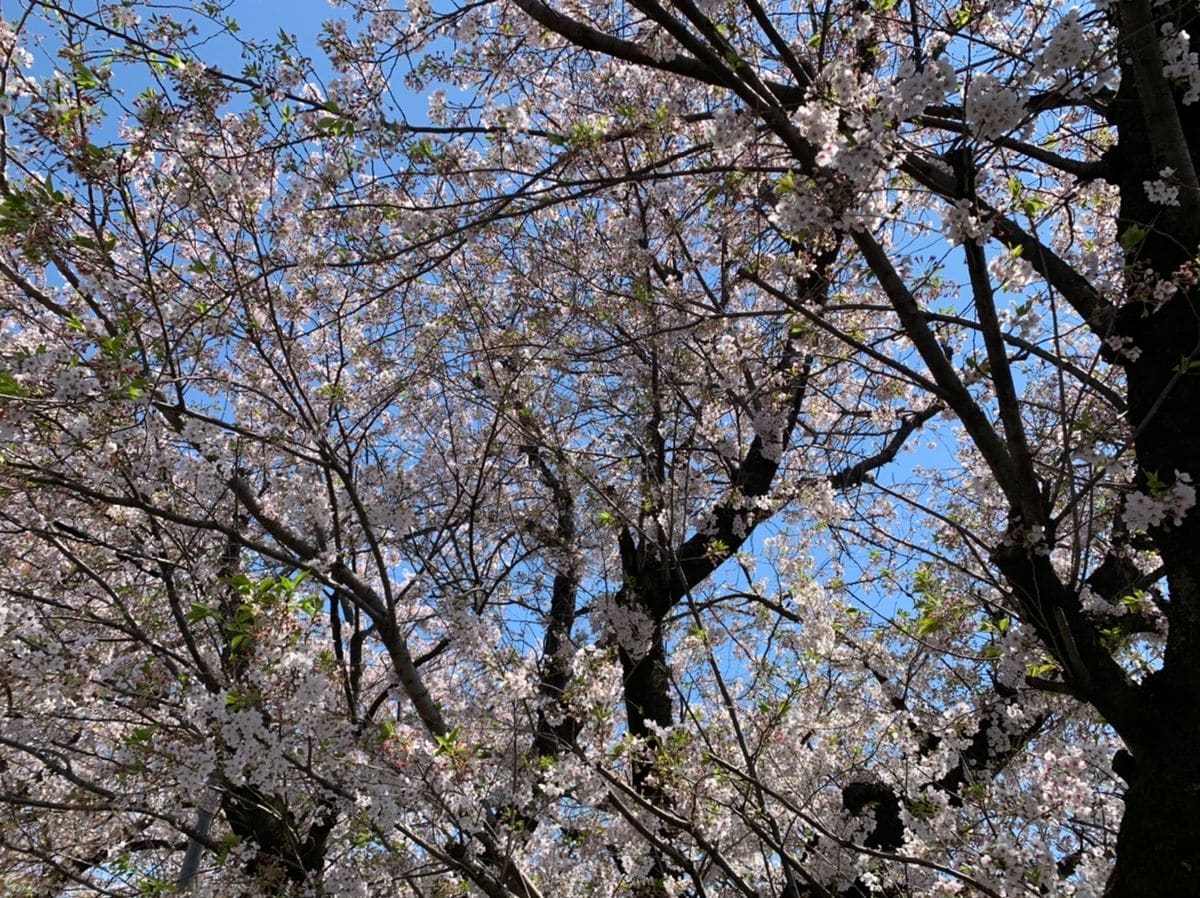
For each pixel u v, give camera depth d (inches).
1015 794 174.4
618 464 265.0
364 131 167.8
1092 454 117.8
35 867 236.4
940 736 190.9
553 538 279.7
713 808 199.6
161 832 270.1
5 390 141.6
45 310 210.8
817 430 289.4
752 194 173.9
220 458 179.9
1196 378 120.6
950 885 156.9
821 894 195.3
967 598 199.3
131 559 217.6
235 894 191.8
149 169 180.7
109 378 152.9
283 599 148.3
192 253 226.2
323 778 170.6
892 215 115.1
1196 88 120.4
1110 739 159.2
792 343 210.4
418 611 303.4
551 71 228.2
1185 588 116.8
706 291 226.1
